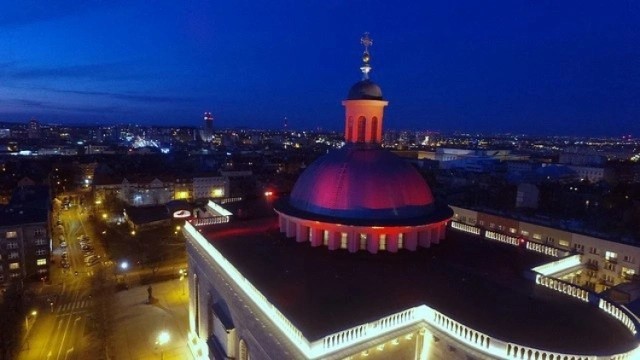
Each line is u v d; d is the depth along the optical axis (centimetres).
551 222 7706
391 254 3706
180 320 5850
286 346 2522
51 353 5119
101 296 6594
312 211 3869
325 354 2289
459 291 3094
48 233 8362
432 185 15675
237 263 3569
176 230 11138
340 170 3816
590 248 6425
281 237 4234
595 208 11206
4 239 7862
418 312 2697
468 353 2384
